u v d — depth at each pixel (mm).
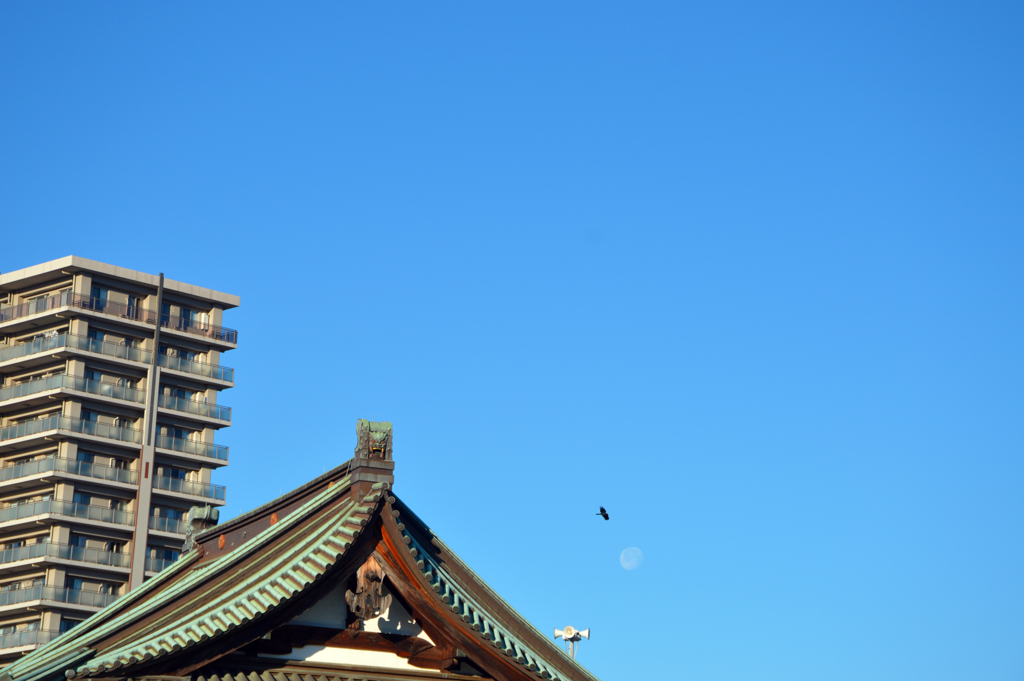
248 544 29188
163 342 145875
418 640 26156
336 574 24953
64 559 129375
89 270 140500
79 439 134875
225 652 23828
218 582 27328
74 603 129000
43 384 136375
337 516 27141
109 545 135750
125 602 34281
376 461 27562
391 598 26047
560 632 37938
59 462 132750
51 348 137125
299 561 25281
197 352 149875
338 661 25578
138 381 143000
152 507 139000
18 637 126188
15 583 132750
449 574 29000
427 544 29453
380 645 25953
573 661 28672
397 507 29062
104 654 24250
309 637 25391
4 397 138875
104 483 135250
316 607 25625
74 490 134125
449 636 25625
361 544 24969
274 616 24328
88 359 138125
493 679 26500
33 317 139250
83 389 136375
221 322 152125
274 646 25047
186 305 150375
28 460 137750
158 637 24172
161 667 23250
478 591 29203
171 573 36094
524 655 26922
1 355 140125
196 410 146125
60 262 139250
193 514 38375
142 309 145375
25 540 134250
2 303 145375
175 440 142625
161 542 139125
